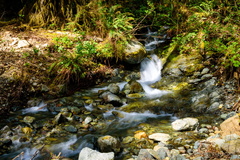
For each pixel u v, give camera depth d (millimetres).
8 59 5770
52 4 7793
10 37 6805
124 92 5469
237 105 4480
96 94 5375
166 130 4059
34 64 5715
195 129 4023
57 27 7781
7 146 3574
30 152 3465
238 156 2941
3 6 8617
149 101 5113
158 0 9094
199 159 3035
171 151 3330
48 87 5258
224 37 6426
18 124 4152
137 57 6555
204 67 6039
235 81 5211
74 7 8109
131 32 7500
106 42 6801
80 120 4375
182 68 6141
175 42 7055
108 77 6168
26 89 5074
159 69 6680
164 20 8523
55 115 4496
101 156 3041
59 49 6281
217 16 7375
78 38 7035
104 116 4574
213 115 4453
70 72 5621
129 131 4066
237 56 5223
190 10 8414
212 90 5160
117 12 7438
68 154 3449
